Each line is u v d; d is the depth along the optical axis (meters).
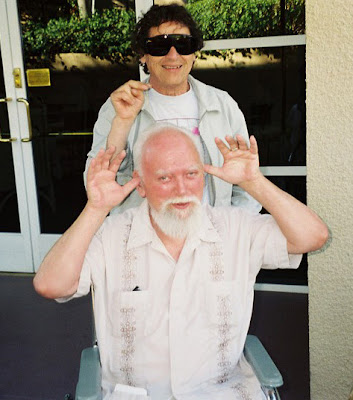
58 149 4.07
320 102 1.90
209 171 1.58
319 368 2.12
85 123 4.02
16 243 4.23
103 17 3.82
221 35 3.54
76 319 3.45
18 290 3.93
